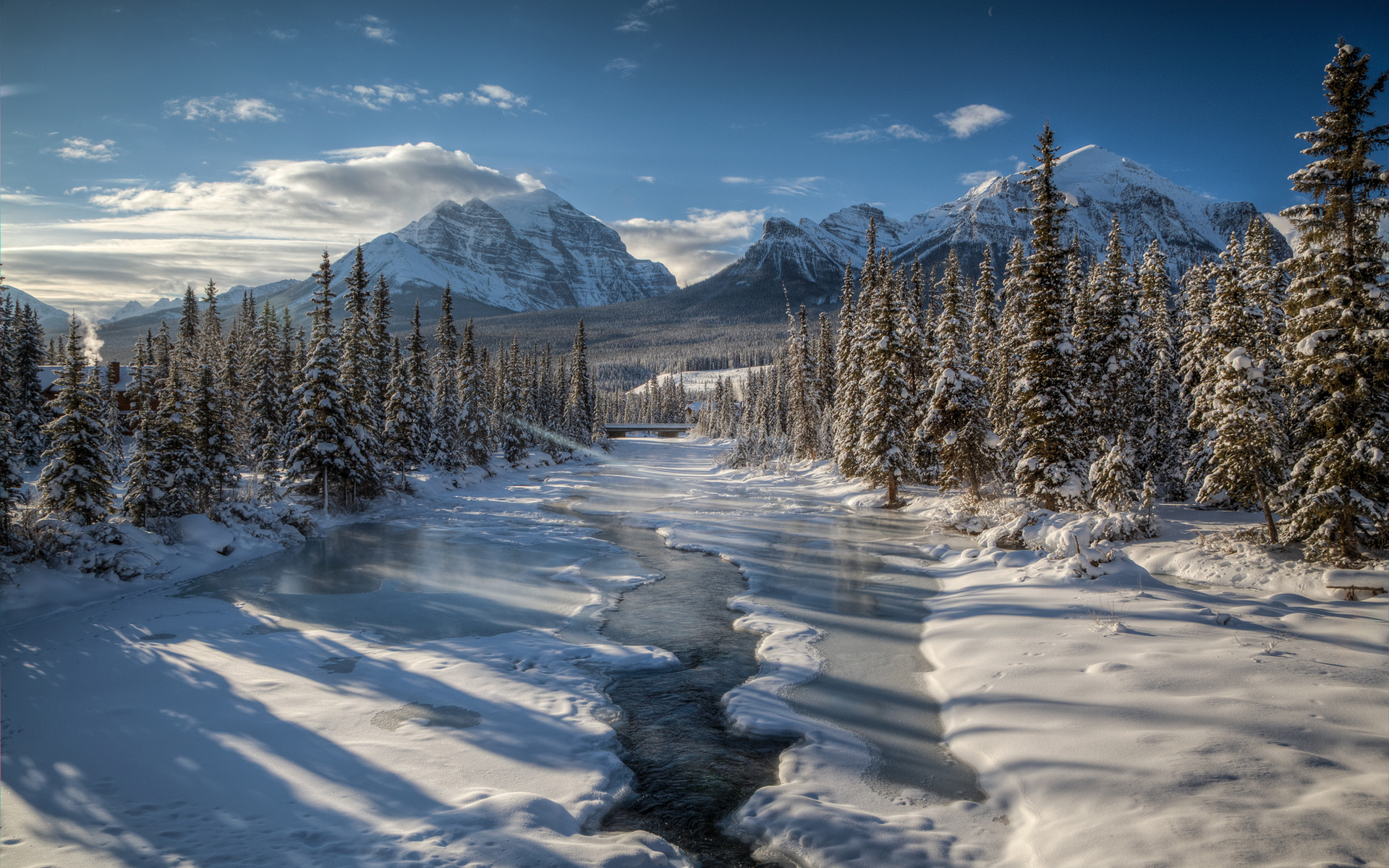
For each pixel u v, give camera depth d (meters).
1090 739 9.11
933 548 26.64
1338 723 8.67
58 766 9.08
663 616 18.36
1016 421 31.78
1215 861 6.10
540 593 20.83
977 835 7.68
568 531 33.56
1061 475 29.03
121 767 9.05
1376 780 7.22
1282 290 33.41
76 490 23.95
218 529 26.08
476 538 31.12
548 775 9.31
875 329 40.25
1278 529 22.69
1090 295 35.81
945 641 15.02
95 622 16.80
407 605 19.14
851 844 7.52
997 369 44.09
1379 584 15.84
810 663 14.22
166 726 10.57
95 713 11.06
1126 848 6.57
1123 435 28.69
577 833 7.89
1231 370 22.81
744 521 36.16
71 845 7.03
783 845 7.74
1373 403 18.08
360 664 13.96
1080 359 34.56
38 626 16.41
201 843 7.08
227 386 52.75
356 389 41.03
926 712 11.65
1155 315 39.03
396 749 9.86
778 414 101.81
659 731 11.21
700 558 26.66
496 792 8.54
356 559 25.94
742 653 15.34
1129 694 10.33
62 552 19.88
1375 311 17.80
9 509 20.67
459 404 60.19
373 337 47.69
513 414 72.94
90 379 25.14
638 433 198.38
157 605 18.56
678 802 8.91
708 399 196.88
